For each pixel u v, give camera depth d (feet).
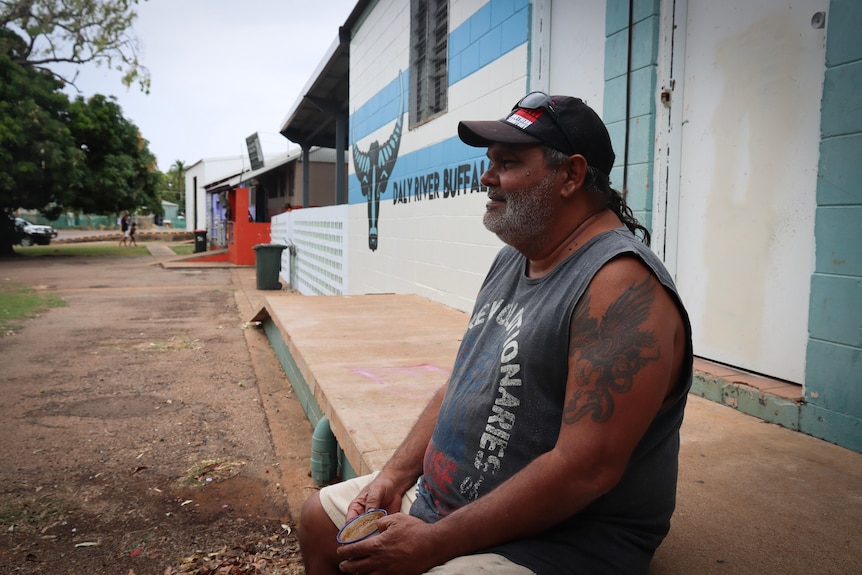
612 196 5.67
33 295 43.14
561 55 16.60
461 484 5.44
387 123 29.66
